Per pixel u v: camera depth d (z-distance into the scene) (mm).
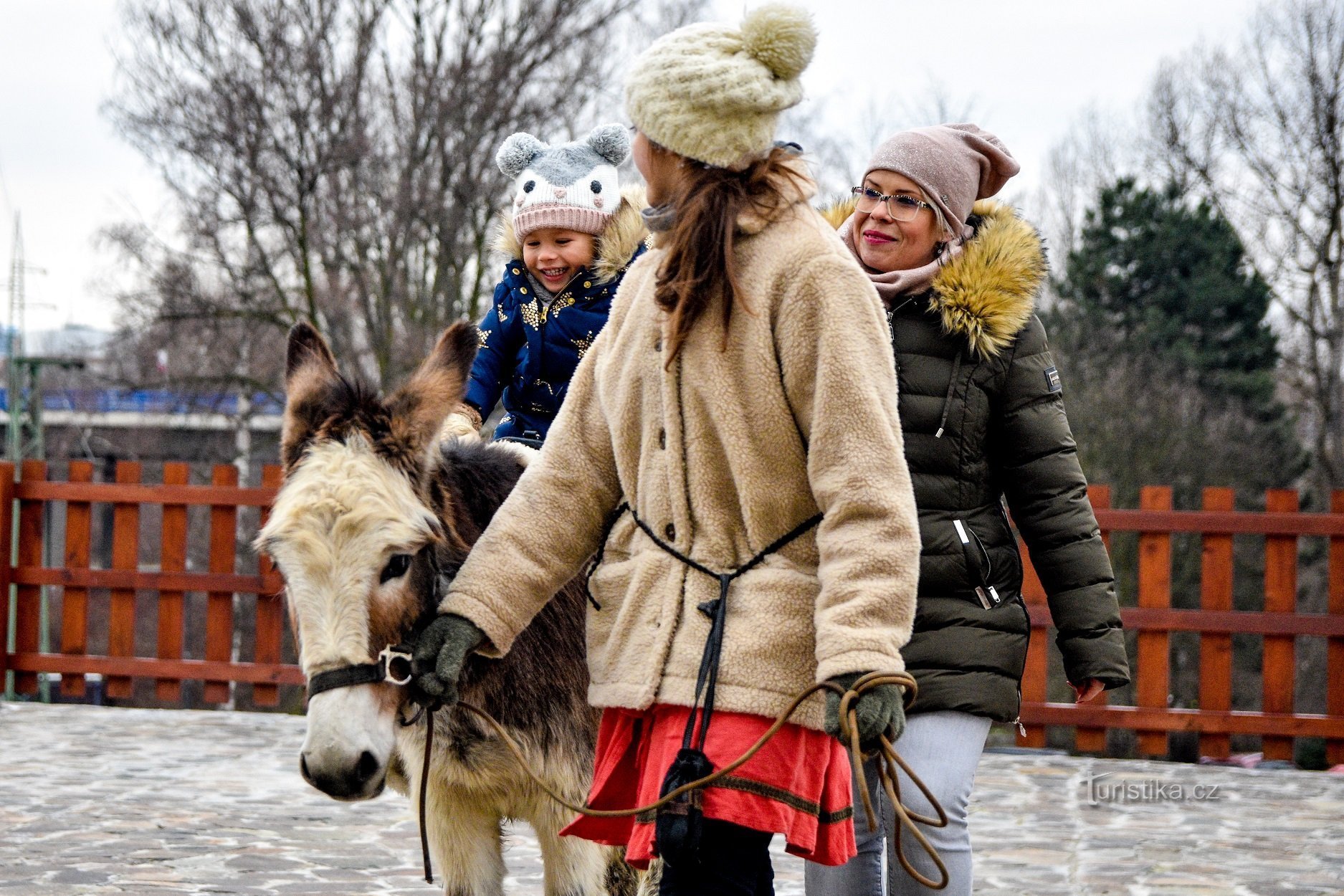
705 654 2443
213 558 9453
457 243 20656
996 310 3176
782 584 2463
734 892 2432
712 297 2500
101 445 27109
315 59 20062
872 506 2361
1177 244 33250
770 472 2494
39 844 5527
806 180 2607
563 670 3473
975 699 3096
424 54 20938
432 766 3361
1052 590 3295
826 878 3266
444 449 3541
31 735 8258
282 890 4930
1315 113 24469
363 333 21172
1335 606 8234
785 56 2494
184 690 20172
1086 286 33906
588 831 2740
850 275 2473
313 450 2738
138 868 5180
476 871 3500
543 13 20859
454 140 20531
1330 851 5840
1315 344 24703
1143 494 8438
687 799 2359
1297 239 24844
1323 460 24625
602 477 2777
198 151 20047
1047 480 3252
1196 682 22562
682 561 2527
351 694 2582
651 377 2590
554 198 4379
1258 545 22672
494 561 2719
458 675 2670
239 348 21625
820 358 2430
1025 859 5633
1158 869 5477
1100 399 26844
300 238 20578
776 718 2412
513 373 4602
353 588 2592
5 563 9383
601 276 4414
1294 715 8234
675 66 2506
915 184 3352
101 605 22750
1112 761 8141
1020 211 3496
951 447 3197
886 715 2260
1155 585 8398
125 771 7199
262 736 8375
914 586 2357
